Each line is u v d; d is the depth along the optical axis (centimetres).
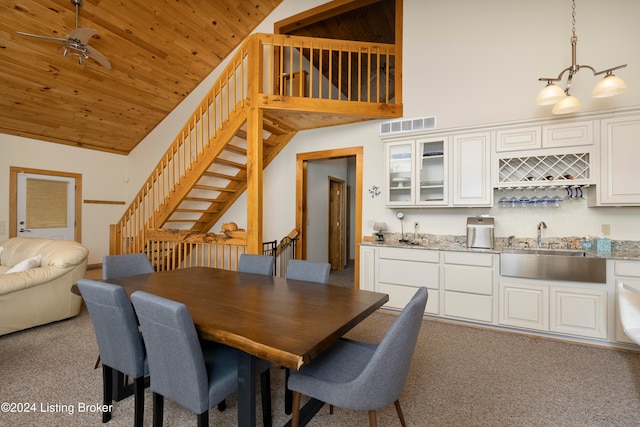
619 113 283
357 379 127
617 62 307
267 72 501
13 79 423
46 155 550
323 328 135
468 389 210
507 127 325
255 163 373
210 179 539
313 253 550
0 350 264
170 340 132
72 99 488
